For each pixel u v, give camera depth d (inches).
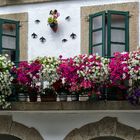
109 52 636.1
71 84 603.2
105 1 657.0
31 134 639.1
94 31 649.6
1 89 618.2
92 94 601.9
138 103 593.9
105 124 620.1
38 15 679.1
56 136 633.6
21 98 631.8
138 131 613.0
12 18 687.1
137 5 646.5
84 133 625.6
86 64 599.2
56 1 673.6
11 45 677.9
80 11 665.0
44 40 674.8
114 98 604.4
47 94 616.4
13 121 644.7
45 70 610.2
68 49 666.2
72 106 609.9
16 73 621.0
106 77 597.6
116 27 641.6
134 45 642.8
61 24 670.5
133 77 589.0
